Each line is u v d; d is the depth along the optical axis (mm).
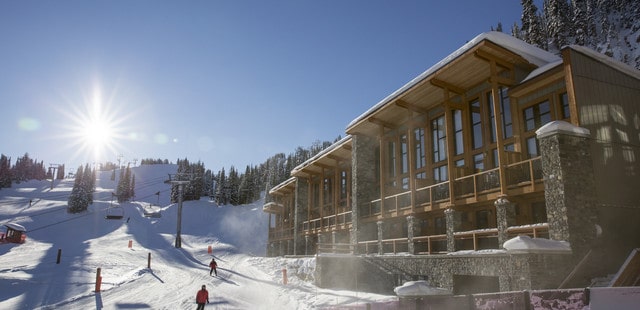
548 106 18344
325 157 37406
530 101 19109
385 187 26953
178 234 59312
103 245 58656
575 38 85000
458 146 23484
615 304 6285
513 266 13664
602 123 15922
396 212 24781
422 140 26859
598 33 100125
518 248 13195
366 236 28562
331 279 24750
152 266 37781
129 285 26188
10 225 58281
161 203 129625
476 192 19156
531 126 19094
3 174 143625
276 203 57344
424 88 22641
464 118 22688
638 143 16672
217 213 102625
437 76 21062
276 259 39188
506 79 18984
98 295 22656
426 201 22812
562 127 14648
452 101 24016
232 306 18891
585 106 15719
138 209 99688
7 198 118875
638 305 6020
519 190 16953
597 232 14211
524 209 18156
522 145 19281
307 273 28156
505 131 20547
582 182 14531
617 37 94812
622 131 16375
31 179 170000
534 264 13047
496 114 18234
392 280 22766
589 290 6613
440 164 24625
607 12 103125
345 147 33969
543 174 15070
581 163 14734
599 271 13844
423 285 9750
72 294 23406
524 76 19828
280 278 28953
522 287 13180
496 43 18250
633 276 12781
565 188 14141
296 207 44219
